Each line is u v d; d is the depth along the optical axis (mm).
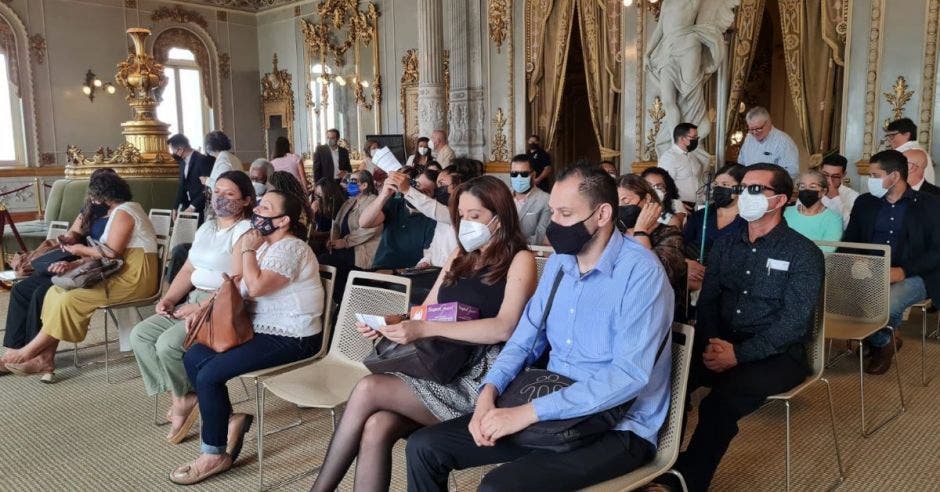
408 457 2229
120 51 15398
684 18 8141
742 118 12203
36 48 14273
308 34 15805
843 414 3943
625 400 2055
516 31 11180
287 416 4059
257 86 17359
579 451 2080
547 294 2354
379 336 2588
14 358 4605
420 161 10078
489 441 2074
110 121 15406
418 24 11867
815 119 8359
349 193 6723
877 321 3773
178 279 4004
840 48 7996
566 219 2160
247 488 3178
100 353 5367
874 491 3068
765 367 2848
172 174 9477
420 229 5098
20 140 14281
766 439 3645
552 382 2180
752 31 8758
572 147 14094
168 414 3873
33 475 3352
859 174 7859
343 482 3197
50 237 5996
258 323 3320
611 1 10016
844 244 3877
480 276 2650
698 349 3062
